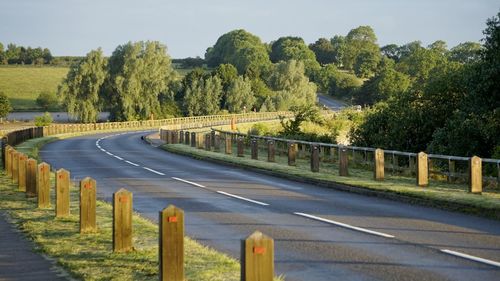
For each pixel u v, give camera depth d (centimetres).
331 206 1984
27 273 1114
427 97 4116
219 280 1052
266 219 1738
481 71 3456
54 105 15800
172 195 2284
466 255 1263
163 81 12144
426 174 2322
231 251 1330
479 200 1912
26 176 2088
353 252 1305
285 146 4572
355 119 6969
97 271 1120
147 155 4569
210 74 15038
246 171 3262
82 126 9100
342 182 2456
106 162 3903
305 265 1194
